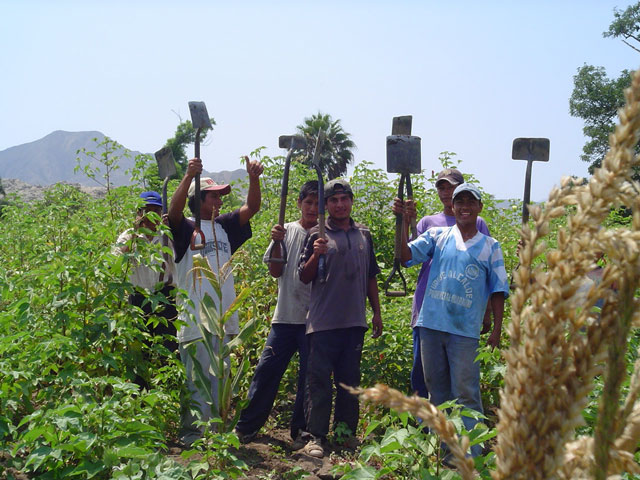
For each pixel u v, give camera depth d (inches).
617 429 44.9
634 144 41.6
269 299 282.7
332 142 1421.0
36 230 297.9
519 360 43.6
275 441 221.8
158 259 194.7
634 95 41.4
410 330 244.5
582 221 42.1
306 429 217.0
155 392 172.2
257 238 323.0
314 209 230.1
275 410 252.5
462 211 200.4
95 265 193.6
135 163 353.7
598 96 1109.7
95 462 144.5
